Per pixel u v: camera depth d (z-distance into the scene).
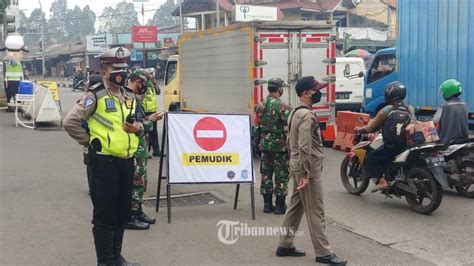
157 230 6.40
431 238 6.12
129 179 5.00
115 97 4.89
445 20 10.63
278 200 7.10
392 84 7.42
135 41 54.75
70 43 80.38
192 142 6.77
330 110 12.25
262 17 38.06
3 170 9.98
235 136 6.93
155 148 11.81
